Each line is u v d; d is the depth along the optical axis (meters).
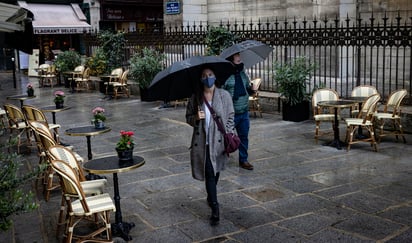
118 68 17.22
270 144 8.83
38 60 25.92
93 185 5.31
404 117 9.32
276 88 12.54
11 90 20.03
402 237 4.78
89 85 19.30
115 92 16.12
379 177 6.70
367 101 8.12
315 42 10.95
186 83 5.27
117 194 5.07
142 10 30.23
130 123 11.59
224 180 6.79
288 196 6.07
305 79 10.53
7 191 3.81
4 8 7.94
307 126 10.34
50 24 26.53
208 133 5.20
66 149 5.33
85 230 5.24
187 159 8.03
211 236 4.98
